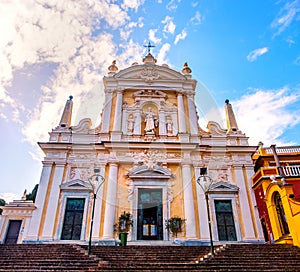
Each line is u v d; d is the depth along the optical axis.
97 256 8.35
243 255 8.41
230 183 14.77
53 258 8.00
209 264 7.42
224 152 15.60
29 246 9.40
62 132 15.91
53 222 13.06
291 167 13.29
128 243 12.19
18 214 15.70
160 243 12.27
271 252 8.69
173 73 18.20
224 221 13.80
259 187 13.88
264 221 13.22
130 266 7.25
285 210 10.61
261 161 15.78
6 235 15.18
